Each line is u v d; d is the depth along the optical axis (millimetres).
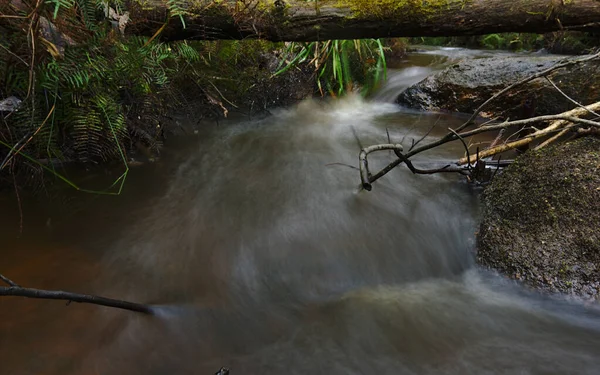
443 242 2400
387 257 2301
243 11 2953
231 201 2758
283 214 2609
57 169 2861
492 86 4535
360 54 5262
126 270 2018
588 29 2885
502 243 2125
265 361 1566
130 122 3035
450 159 3346
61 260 2021
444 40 10492
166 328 1684
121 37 2824
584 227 1959
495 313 1840
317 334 1730
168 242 2279
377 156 3494
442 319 1813
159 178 3045
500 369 1527
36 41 2262
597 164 2158
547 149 2469
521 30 2998
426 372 1521
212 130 4125
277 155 3570
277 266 2189
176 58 3588
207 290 1963
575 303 1815
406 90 5273
